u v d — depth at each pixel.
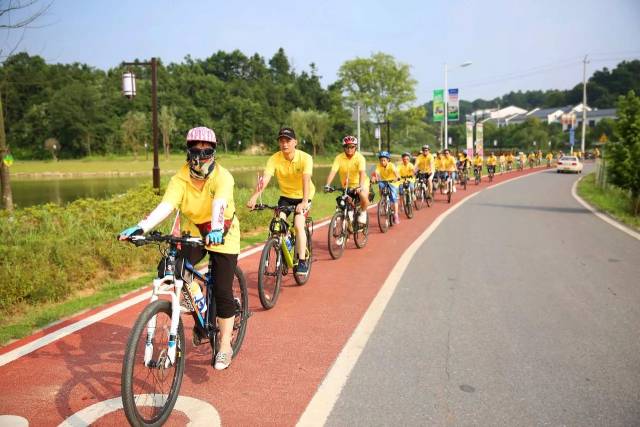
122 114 95.12
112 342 4.29
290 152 5.67
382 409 3.21
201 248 3.62
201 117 96.44
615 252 8.12
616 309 5.18
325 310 5.18
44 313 4.99
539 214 13.22
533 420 3.08
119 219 8.20
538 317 4.94
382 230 10.09
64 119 84.06
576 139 78.69
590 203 16.25
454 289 5.93
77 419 3.07
